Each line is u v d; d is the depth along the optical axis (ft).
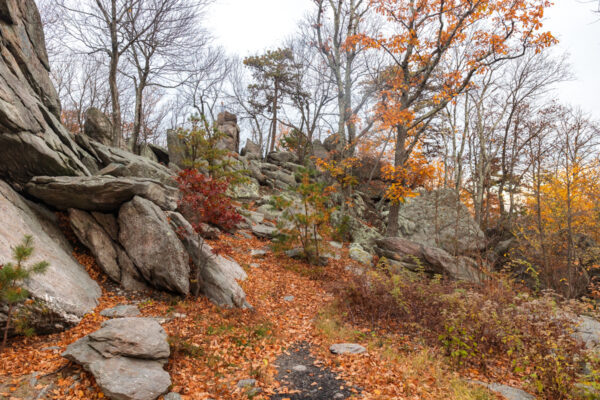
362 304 31.01
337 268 45.52
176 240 30.81
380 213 80.79
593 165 58.95
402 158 58.39
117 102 64.80
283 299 34.22
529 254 55.77
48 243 28.89
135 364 16.92
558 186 59.26
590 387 15.39
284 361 21.72
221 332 24.18
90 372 16.46
